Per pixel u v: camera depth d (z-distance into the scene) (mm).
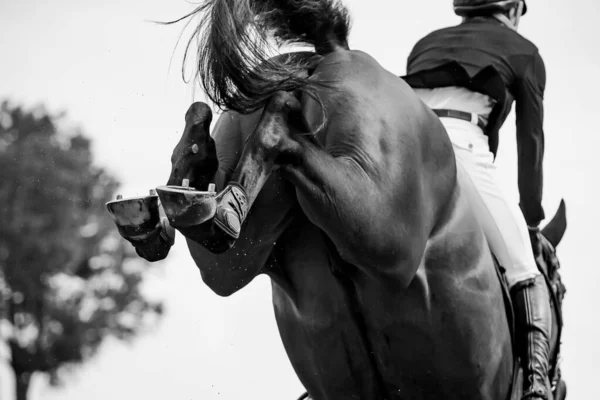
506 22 9742
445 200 7953
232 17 6914
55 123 34438
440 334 7977
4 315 33125
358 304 7852
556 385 9625
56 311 33062
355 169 7180
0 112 33438
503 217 8969
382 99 7445
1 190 33250
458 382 8180
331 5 7668
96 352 33469
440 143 7852
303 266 7902
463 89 9172
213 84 7035
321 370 8273
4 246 32781
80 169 33750
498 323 8359
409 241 7445
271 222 7555
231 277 7812
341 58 7617
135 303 33844
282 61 7699
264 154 6914
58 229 33219
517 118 9352
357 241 7230
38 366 33125
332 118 7371
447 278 7965
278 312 8484
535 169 9438
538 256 9664
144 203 6902
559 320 9523
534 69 9273
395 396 8234
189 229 6590
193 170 7020
